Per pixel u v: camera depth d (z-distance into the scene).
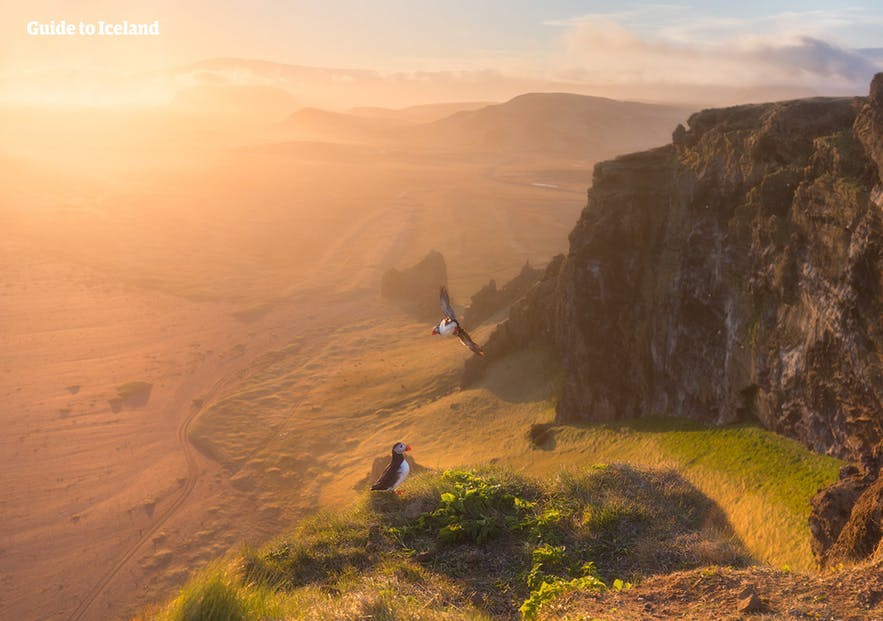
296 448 104.38
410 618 10.20
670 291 60.62
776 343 47.25
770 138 51.62
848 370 39.47
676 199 61.16
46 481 102.38
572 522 18.34
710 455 48.72
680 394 59.50
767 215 50.03
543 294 95.81
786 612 9.67
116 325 180.62
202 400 132.12
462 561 16.53
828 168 44.38
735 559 17.16
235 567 16.30
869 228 37.28
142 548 83.75
